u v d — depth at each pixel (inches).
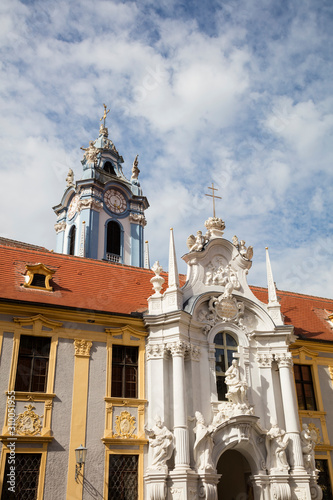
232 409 865.5
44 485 759.1
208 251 1008.2
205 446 816.3
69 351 857.5
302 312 1204.5
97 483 789.2
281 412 925.8
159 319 899.4
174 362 864.3
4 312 836.6
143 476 813.9
